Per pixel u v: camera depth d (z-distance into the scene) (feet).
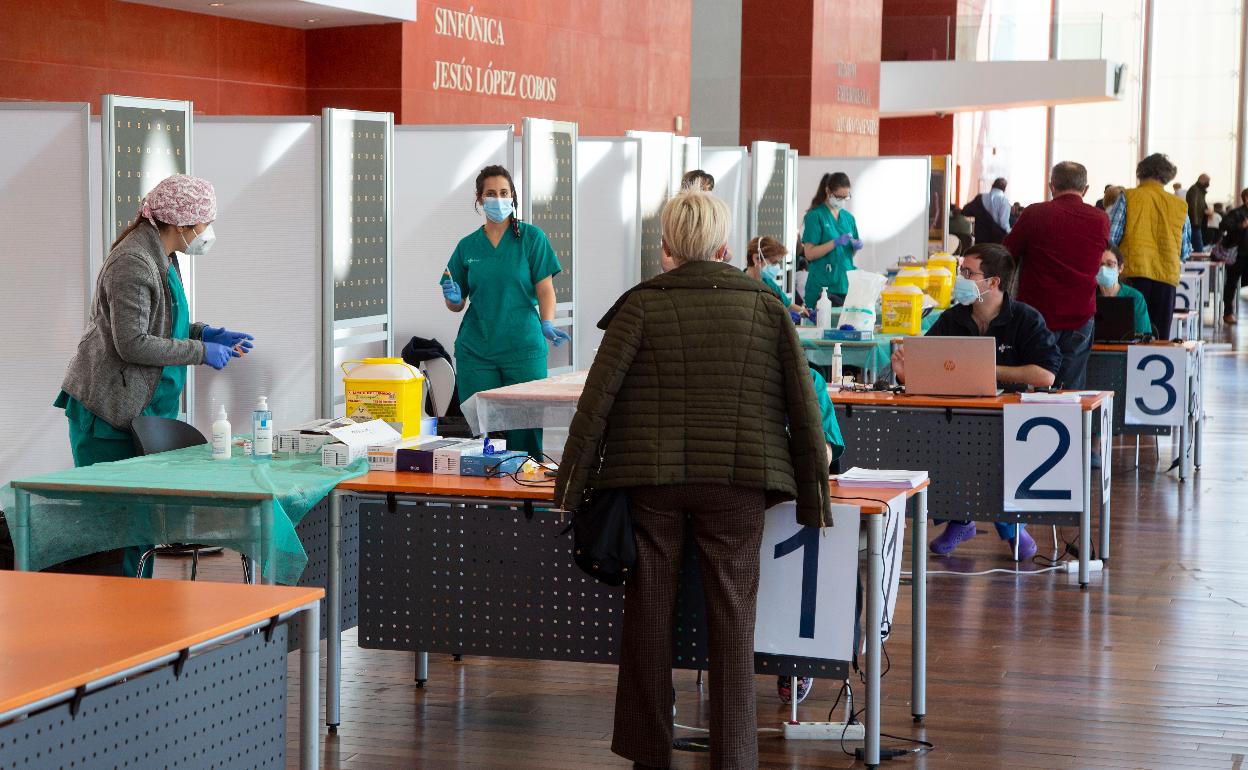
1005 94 81.35
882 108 83.66
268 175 23.16
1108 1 96.07
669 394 12.46
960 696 16.56
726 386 12.42
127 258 16.85
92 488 13.75
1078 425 20.98
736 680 12.73
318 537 15.74
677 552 12.80
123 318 16.76
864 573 16.69
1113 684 17.07
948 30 82.33
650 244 32.65
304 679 10.64
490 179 22.93
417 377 16.57
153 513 13.82
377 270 24.61
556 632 14.21
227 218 23.32
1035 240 26.50
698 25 72.95
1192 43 94.38
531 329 23.44
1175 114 95.14
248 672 10.03
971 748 14.80
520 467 14.89
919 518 15.56
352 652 18.28
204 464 15.23
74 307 21.65
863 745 14.79
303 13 39.40
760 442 12.41
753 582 12.84
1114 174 97.30
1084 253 26.32
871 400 21.21
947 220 54.34
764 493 12.71
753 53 72.49
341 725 15.40
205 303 23.56
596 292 31.27
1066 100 81.25
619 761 14.40
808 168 50.96
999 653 18.37
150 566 16.74
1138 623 19.89
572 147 28.35
